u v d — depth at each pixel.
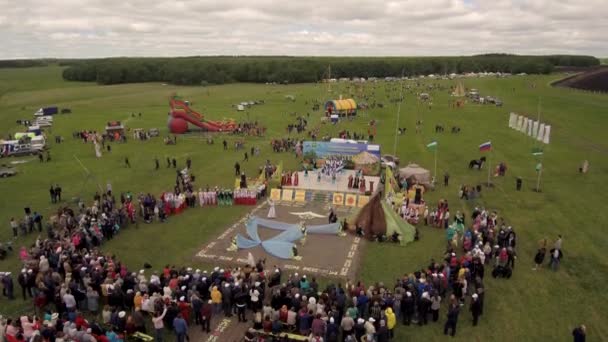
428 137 76.38
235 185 47.03
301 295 23.06
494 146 68.25
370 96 142.50
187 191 42.94
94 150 67.56
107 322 22.23
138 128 86.94
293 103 128.00
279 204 42.78
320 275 28.80
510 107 110.88
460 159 60.78
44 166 58.12
